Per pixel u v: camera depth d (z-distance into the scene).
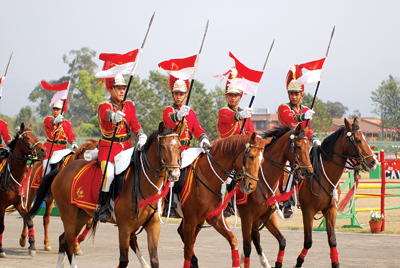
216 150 9.73
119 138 9.71
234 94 12.01
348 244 14.09
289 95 12.65
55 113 16.64
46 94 105.81
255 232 11.00
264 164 10.38
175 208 9.95
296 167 10.02
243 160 9.08
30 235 13.18
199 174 9.75
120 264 8.66
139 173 8.75
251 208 10.18
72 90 100.19
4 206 13.03
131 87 63.53
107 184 8.92
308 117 11.29
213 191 9.68
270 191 10.30
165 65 9.59
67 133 16.03
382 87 103.00
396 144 63.81
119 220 8.80
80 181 9.54
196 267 10.48
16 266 11.53
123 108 9.62
